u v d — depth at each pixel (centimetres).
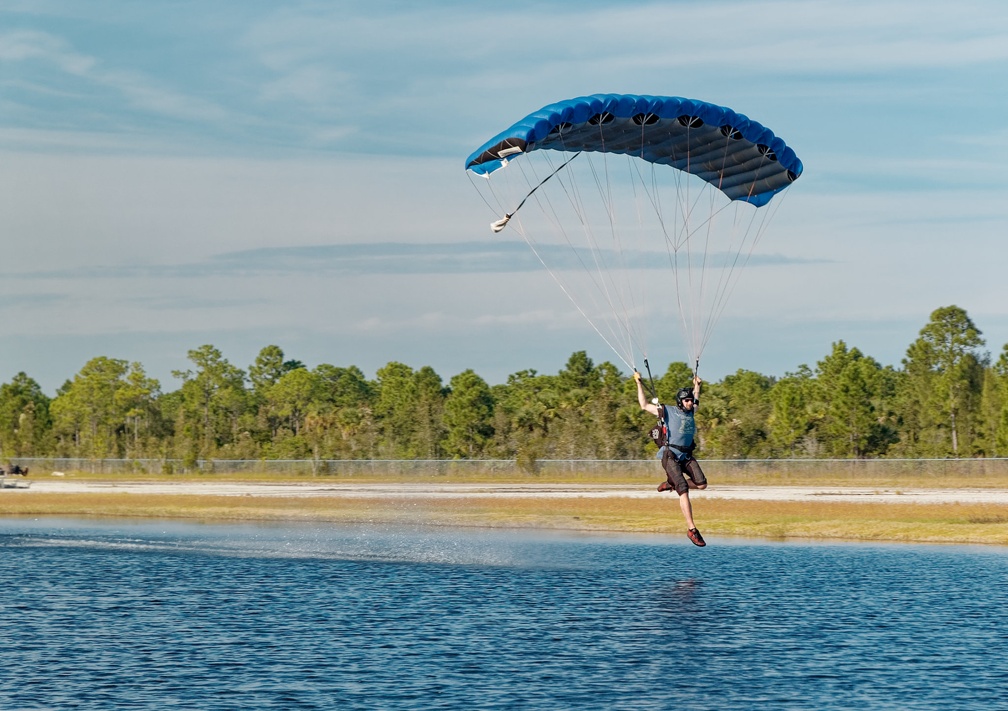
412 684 2920
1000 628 3591
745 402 15812
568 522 7375
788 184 4272
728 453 13300
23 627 3716
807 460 11519
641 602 4116
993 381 14562
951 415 15312
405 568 5144
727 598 4197
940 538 6325
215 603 4175
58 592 4491
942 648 3303
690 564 5244
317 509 8819
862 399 13538
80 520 8362
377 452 15450
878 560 5356
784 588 4441
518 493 10106
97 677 3014
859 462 11400
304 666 3112
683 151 4253
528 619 3784
